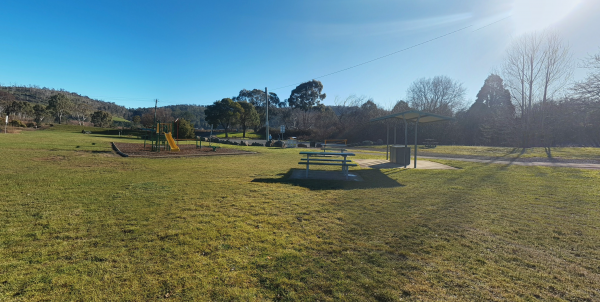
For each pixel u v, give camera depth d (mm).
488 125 29438
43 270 2326
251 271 2416
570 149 18641
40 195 4766
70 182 5934
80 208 4082
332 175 8117
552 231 3525
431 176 8055
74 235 3072
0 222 3406
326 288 2188
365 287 2207
